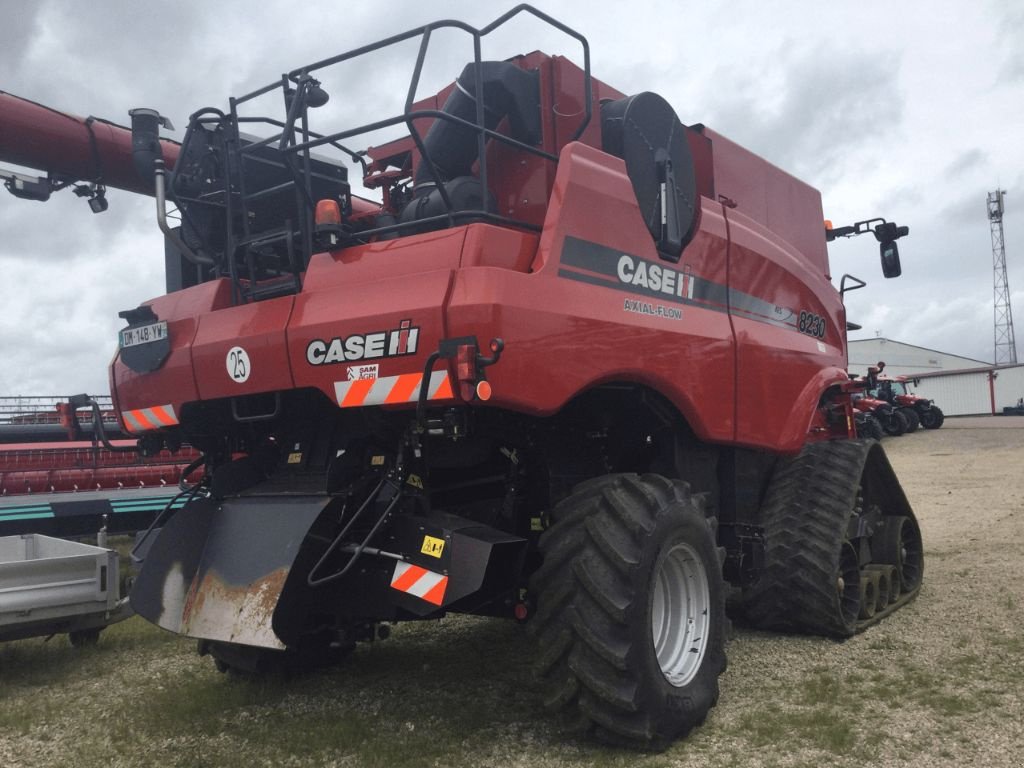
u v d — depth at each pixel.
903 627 5.12
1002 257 65.69
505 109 4.03
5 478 8.51
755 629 5.18
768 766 3.13
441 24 3.46
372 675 4.46
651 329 3.83
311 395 4.00
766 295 4.97
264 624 3.37
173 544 3.90
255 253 4.15
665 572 3.66
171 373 4.18
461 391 3.00
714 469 4.71
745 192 5.38
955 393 50.84
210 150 4.80
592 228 3.62
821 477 5.12
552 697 3.31
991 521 9.12
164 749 3.54
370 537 3.32
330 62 3.72
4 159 5.68
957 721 3.50
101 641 5.54
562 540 3.38
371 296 3.39
